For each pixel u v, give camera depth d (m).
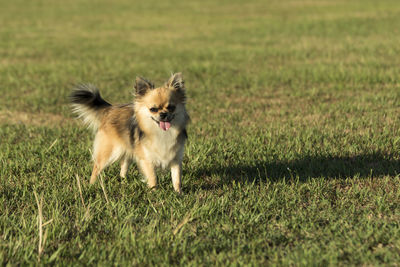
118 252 5.74
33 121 13.21
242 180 8.33
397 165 8.75
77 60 22.78
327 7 41.62
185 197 7.48
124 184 8.12
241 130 11.57
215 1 51.00
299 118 12.56
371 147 9.78
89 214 6.70
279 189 7.74
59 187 7.96
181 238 6.06
